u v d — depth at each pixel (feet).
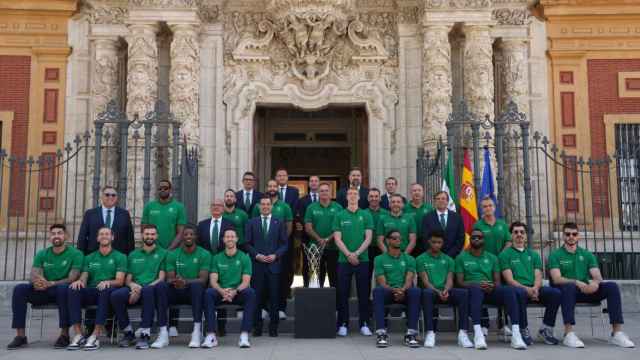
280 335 38.19
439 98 57.57
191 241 34.78
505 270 34.99
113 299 33.42
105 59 60.03
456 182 56.03
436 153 53.36
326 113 69.21
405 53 61.31
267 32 61.00
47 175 60.64
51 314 49.06
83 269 34.73
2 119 61.21
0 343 35.40
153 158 56.18
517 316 33.50
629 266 60.44
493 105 59.47
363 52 61.31
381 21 62.28
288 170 71.56
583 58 63.57
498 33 61.87
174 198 43.37
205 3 60.49
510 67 61.57
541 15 63.72
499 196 44.16
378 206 40.27
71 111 61.21
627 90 63.26
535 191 60.59
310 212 40.04
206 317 33.71
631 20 63.77
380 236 38.42
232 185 59.67
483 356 30.25
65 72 61.62
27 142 61.05
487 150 45.21
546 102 62.95
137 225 54.85
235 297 34.47
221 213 38.11
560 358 29.71
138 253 34.88
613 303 34.47
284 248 37.45
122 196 43.52
